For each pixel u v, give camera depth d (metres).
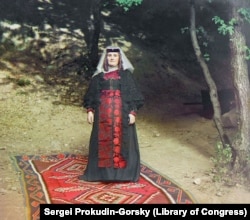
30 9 12.00
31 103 8.88
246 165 4.99
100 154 5.00
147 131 8.16
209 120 8.99
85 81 10.30
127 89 5.00
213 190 4.75
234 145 5.11
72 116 8.60
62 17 12.33
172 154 6.59
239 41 5.02
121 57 5.11
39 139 7.27
